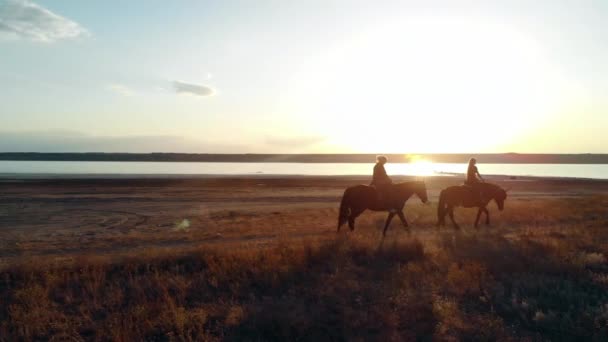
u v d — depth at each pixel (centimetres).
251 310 823
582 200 2842
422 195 1639
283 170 11631
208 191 3972
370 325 772
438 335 729
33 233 1845
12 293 956
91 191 3878
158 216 2403
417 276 1044
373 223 1930
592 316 779
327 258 1208
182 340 707
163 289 954
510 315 821
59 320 809
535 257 1175
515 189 4353
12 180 5216
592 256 1175
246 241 1549
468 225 1880
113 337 729
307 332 741
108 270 1116
